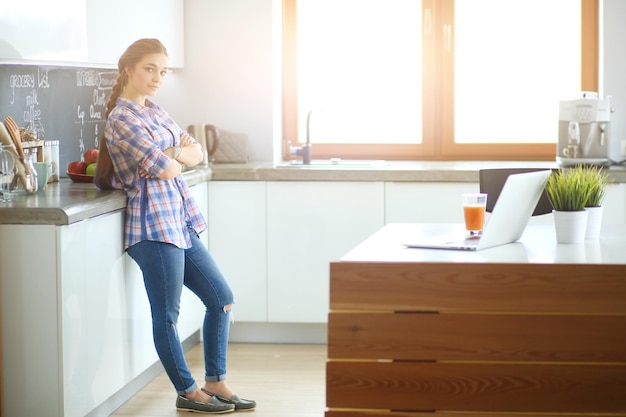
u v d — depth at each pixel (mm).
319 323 5582
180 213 4141
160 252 4027
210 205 5480
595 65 5875
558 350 2938
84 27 4336
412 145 6062
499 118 5992
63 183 4562
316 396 4523
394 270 2969
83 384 3760
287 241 5449
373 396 2994
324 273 5445
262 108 5895
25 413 3619
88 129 5250
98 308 3875
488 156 6008
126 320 4195
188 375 4234
